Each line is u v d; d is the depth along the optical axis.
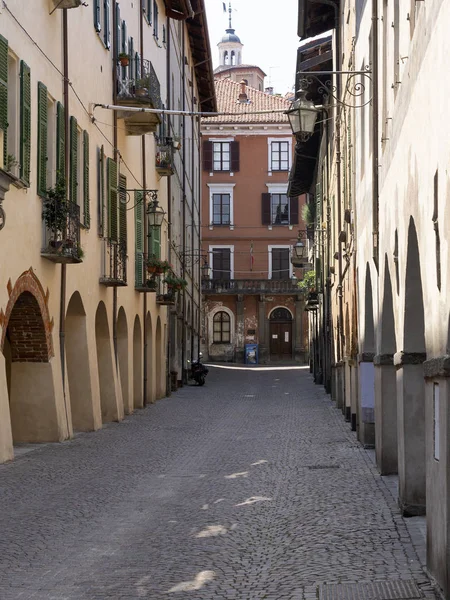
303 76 33.00
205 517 12.43
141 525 11.89
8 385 21.53
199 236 62.75
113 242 26.55
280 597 8.45
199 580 9.14
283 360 72.00
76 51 22.44
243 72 97.06
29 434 20.56
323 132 39.06
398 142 12.41
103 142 25.72
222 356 72.25
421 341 12.02
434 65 8.66
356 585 8.77
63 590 8.80
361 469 16.83
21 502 13.31
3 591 8.76
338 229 28.94
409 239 11.12
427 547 9.27
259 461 18.23
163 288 37.97
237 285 71.50
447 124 7.84
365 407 19.89
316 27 31.88
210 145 73.88
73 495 13.99
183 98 47.81
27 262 18.23
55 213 19.42
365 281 18.95
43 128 19.08
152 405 34.62
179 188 46.75
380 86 15.77
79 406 24.09
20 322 19.66
